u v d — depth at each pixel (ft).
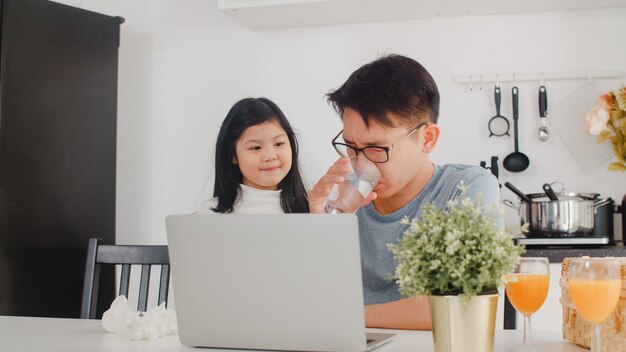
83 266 9.96
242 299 4.07
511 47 9.94
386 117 5.96
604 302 3.69
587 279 3.70
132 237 11.16
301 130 10.61
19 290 9.20
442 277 3.56
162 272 6.44
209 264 4.10
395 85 5.95
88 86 10.11
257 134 9.83
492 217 3.60
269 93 10.77
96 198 10.16
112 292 10.36
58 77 9.73
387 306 5.17
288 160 9.93
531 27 9.89
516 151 9.80
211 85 10.99
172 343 4.53
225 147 9.98
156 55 11.21
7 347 4.45
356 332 3.88
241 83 10.87
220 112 10.94
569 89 9.78
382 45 10.38
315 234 3.84
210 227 4.06
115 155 10.44
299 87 10.66
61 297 9.69
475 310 3.56
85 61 10.08
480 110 10.02
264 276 3.99
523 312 4.04
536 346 4.28
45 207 9.53
